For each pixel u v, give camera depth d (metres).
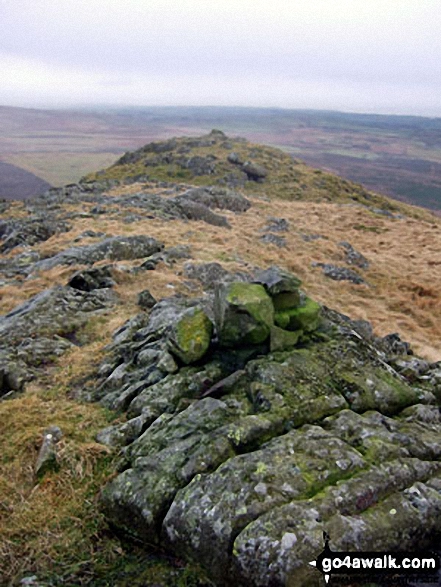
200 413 6.39
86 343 11.28
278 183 89.00
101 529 5.21
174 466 5.51
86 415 7.43
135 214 31.88
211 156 99.94
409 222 45.94
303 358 7.28
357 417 6.12
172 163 100.56
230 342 7.74
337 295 22.80
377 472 5.04
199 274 18.69
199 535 4.61
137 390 7.69
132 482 5.46
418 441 5.76
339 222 44.00
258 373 6.90
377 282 26.30
